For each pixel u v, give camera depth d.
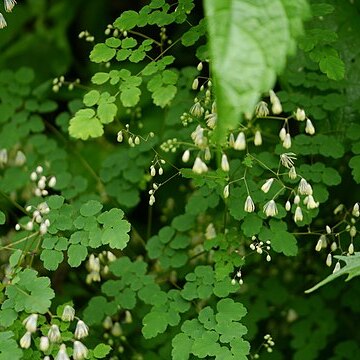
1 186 5.50
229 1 2.77
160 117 6.09
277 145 4.80
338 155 4.80
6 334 3.72
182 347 4.00
